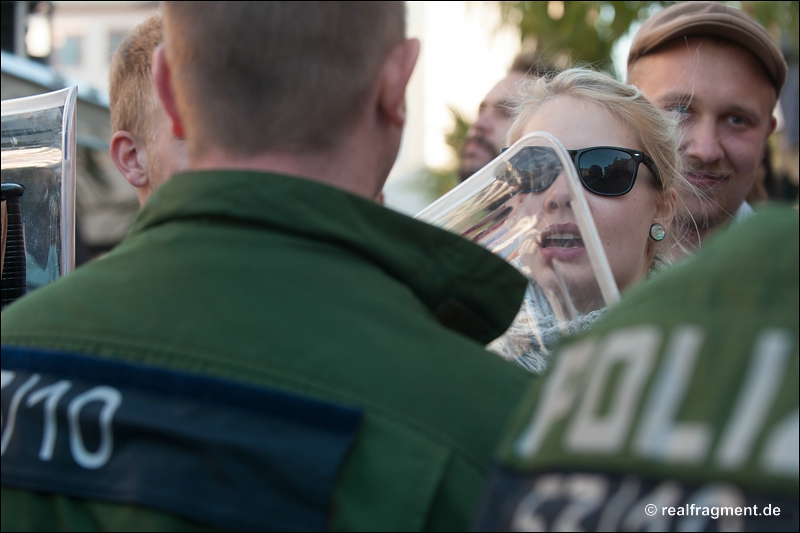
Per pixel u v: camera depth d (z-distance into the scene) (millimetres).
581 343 593
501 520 558
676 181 1638
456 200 1244
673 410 493
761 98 2145
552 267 1220
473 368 823
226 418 758
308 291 825
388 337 812
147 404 780
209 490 737
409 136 8008
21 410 826
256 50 843
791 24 5234
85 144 5418
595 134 1516
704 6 2158
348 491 743
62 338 852
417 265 913
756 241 535
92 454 785
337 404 760
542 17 5844
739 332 495
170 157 1534
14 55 5508
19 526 798
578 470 519
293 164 878
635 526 485
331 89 855
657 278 595
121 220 5641
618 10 5742
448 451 761
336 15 848
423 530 738
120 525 752
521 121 1641
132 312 836
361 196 887
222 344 792
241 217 861
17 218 1456
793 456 453
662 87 2127
